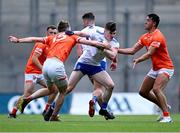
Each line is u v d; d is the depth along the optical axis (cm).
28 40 3253
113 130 2580
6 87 6881
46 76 3225
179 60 7100
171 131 2558
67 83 3216
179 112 6706
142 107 5928
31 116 4259
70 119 3772
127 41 6962
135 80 6781
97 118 3959
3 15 7531
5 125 2845
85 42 3156
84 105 5912
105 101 3494
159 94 3375
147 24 3419
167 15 7588
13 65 7006
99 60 3444
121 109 5928
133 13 7300
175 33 7256
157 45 3350
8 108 6009
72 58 6825
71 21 6994
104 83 3462
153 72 3441
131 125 2920
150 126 2850
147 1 7094
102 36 3403
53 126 2795
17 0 7631
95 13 7450
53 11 7244
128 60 6869
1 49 7081
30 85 3850
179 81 6938
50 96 3641
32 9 7119
